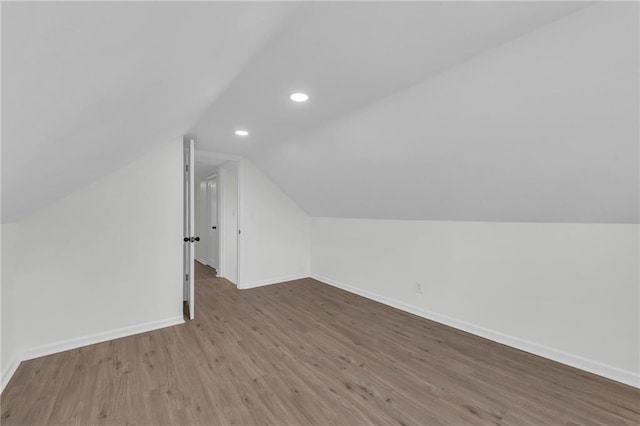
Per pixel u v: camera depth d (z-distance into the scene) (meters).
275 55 1.57
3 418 1.61
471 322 2.82
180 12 0.68
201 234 6.39
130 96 1.06
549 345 2.32
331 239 4.52
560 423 1.61
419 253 3.29
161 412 1.68
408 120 2.16
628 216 1.92
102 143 1.46
